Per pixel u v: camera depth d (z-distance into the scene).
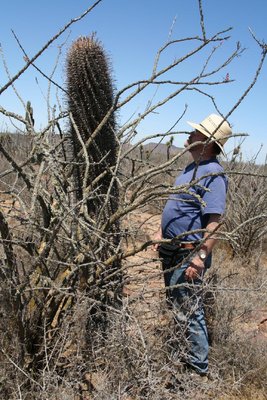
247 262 6.09
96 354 2.89
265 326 4.20
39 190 2.91
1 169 7.38
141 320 3.05
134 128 3.33
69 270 3.16
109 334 2.92
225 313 3.87
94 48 3.34
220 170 3.54
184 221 3.51
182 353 2.98
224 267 5.47
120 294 3.34
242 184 7.02
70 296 3.18
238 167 7.11
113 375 2.78
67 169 3.59
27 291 3.04
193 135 3.74
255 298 4.12
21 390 2.76
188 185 2.97
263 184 6.71
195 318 3.37
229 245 6.68
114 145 3.52
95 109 3.39
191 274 3.40
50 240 2.76
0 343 2.88
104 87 3.39
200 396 3.04
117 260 3.29
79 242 2.97
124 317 2.77
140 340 2.88
